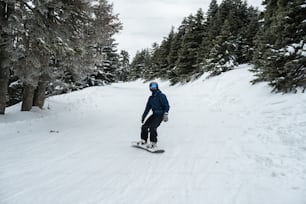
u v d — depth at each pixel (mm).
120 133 8617
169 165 5566
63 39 10859
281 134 7141
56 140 7547
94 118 11594
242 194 4227
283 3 13703
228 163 5594
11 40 9711
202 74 27969
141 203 3961
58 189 4375
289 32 11844
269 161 5449
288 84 11492
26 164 5508
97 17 12812
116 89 27812
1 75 10781
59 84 14695
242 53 25219
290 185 4383
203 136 7992
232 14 30047
